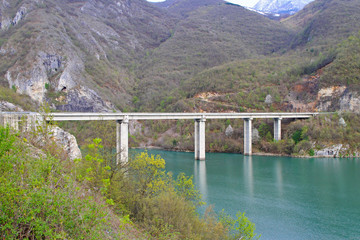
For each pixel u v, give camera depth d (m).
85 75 166.38
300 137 105.69
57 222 12.81
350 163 86.00
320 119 108.12
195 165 84.69
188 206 29.05
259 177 68.50
